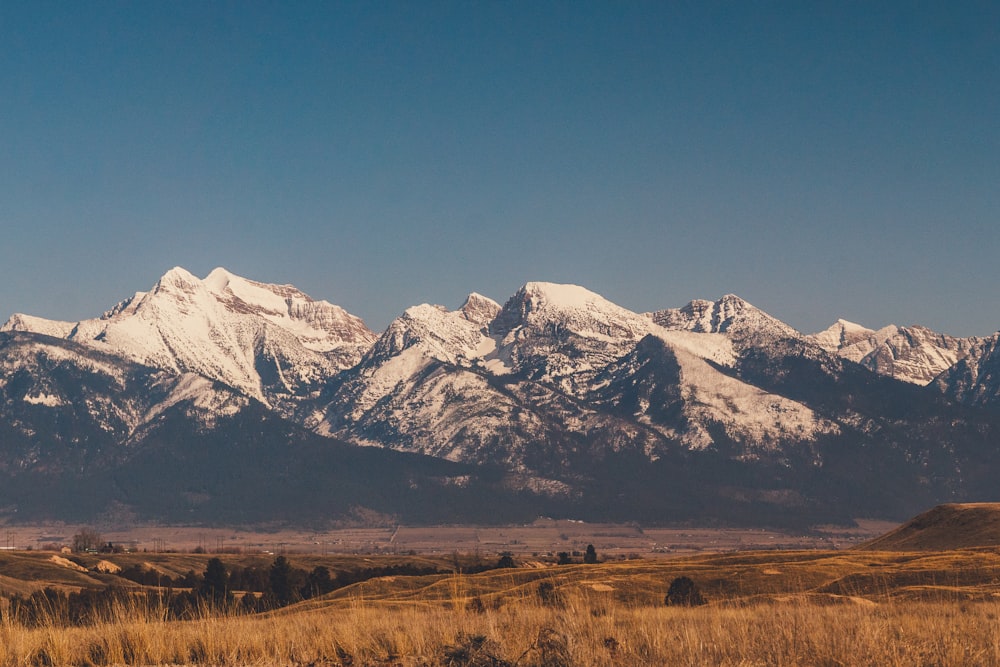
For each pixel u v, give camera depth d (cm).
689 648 5222
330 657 5350
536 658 4925
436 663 5012
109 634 5303
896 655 5122
